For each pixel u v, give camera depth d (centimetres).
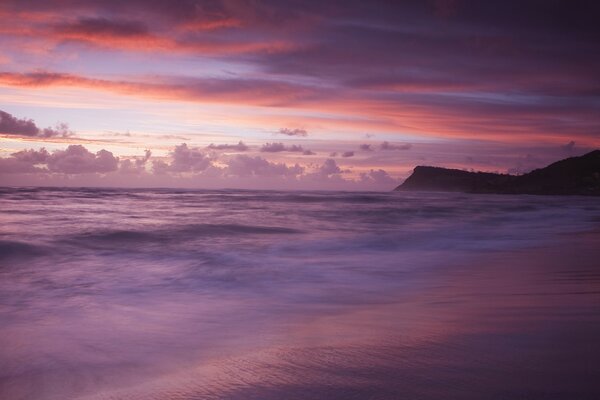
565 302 753
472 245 1770
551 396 384
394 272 1191
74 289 984
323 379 442
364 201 5103
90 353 571
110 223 2206
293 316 746
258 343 590
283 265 1301
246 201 4569
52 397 451
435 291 916
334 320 697
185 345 596
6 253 1405
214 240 1805
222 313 777
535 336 555
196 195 5716
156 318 744
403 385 419
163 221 2367
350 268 1259
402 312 725
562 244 1750
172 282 1064
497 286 930
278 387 430
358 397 398
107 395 446
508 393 393
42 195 4712
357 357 500
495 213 3762
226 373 476
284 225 2380
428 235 2094
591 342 528
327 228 2327
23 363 538
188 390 438
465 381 422
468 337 558
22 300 880
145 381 478
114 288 998
